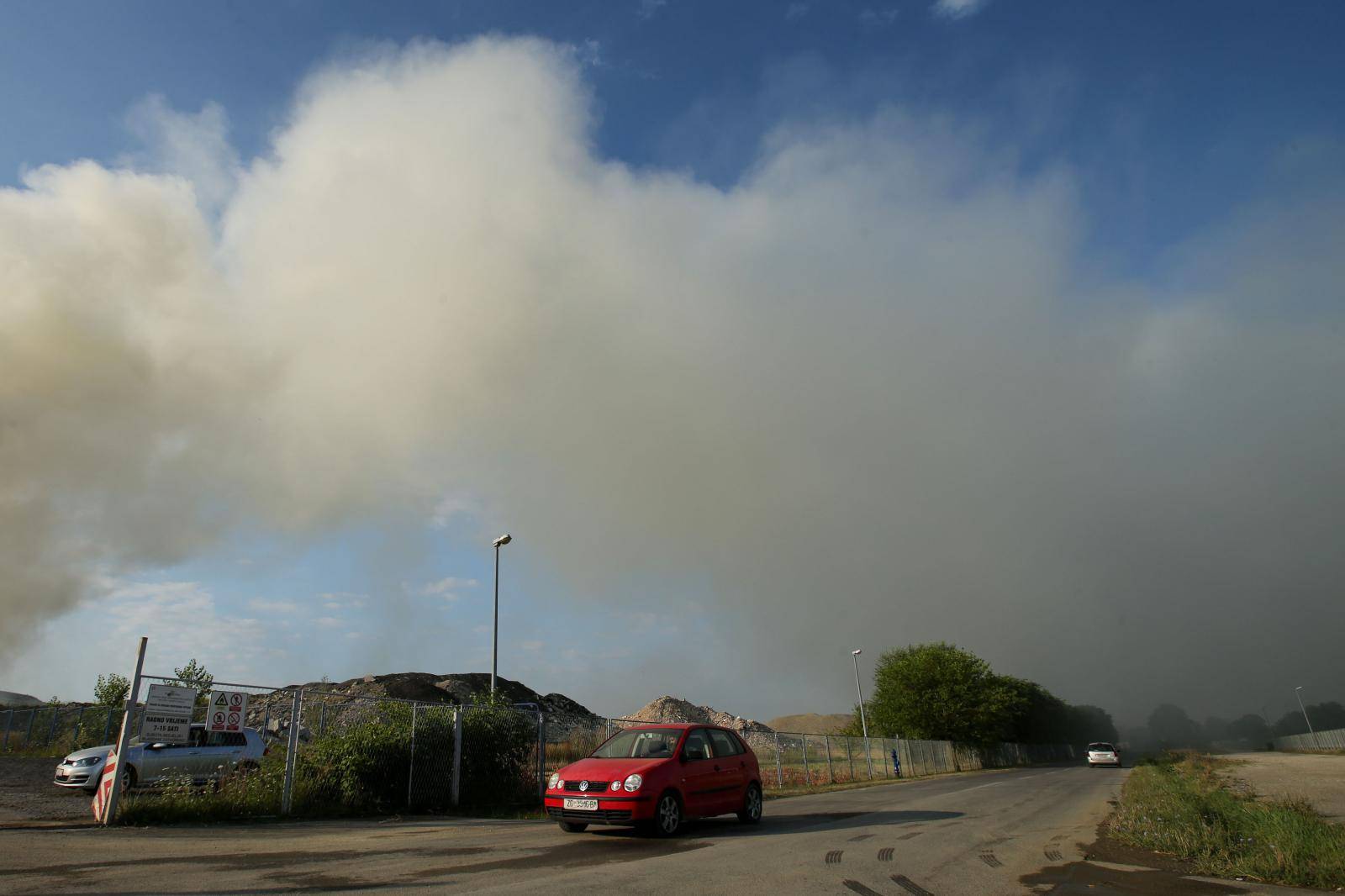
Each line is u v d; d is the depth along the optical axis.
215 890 7.20
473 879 7.96
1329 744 78.56
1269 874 8.96
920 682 65.56
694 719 70.31
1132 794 20.20
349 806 15.10
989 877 9.08
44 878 7.66
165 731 12.77
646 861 9.28
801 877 8.46
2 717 29.53
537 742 19.20
